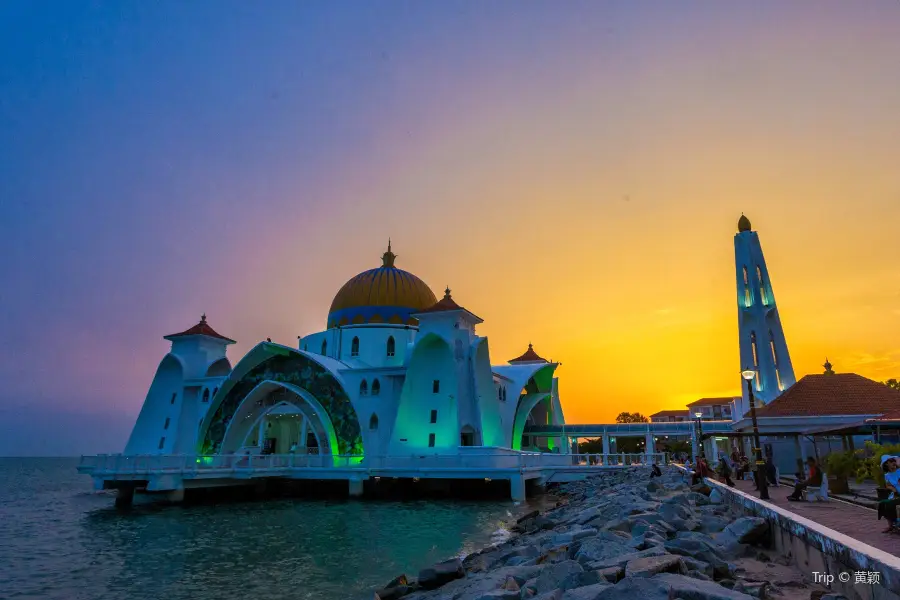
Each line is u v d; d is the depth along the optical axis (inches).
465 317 1898.4
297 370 1959.9
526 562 495.5
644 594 261.3
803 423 1122.7
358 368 1892.2
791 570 353.1
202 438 1998.0
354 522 1051.3
